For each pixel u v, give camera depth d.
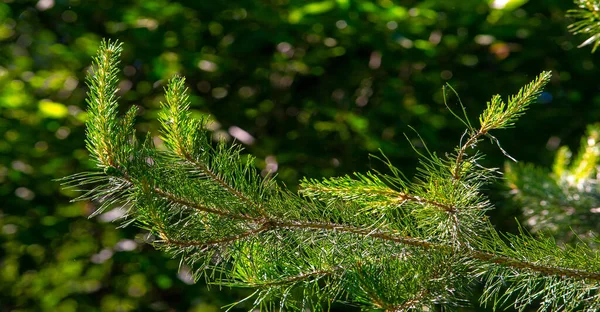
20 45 5.34
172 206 1.16
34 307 5.20
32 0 5.17
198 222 1.18
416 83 5.70
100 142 1.11
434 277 1.17
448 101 5.68
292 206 1.21
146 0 4.91
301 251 1.21
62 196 5.18
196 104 4.98
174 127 1.16
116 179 1.13
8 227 4.97
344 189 1.15
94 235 5.10
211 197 1.18
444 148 5.20
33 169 5.06
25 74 5.20
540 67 6.00
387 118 5.51
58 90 5.41
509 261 1.17
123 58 5.22
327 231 1.20
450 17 5.39
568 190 2.23
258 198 1.20
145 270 4.84
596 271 1.18
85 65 5.32
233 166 1.21
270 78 5.76
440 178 1.13
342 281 1.18
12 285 5.19
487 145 5.25
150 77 4.97
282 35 5.09
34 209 5.04
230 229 1.19
